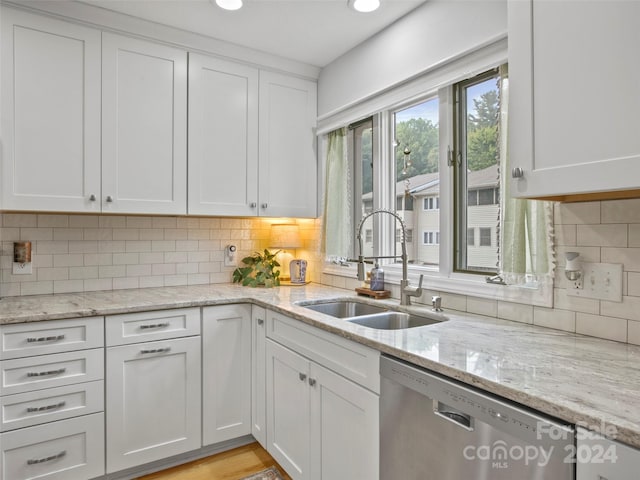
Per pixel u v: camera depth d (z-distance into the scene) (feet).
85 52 7.00
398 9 6.88
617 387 3.15
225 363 7.49
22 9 6.50
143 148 7.52
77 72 6.94
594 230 4.57
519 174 4.05
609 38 3.39
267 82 8.87
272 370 6.98
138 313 6.69
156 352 6.82
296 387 6.24
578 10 3.61
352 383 5.01
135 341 6.65
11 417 5.75
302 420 6.08
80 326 6.23
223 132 8.34
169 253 8.96
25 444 5.83
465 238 6.48
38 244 7.61
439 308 6.19
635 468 2.47
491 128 6.09
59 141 6.79
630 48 3.25
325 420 5.55
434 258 7.09
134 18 7.19
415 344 4.38
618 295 4.37
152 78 7.60
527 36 4.00
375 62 7.75
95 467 6.35
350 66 8.43
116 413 6.51
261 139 8.79
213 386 7.37
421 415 4.04
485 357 3.91
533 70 3.96
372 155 8.25
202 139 8.10
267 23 7.38
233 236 9.76
